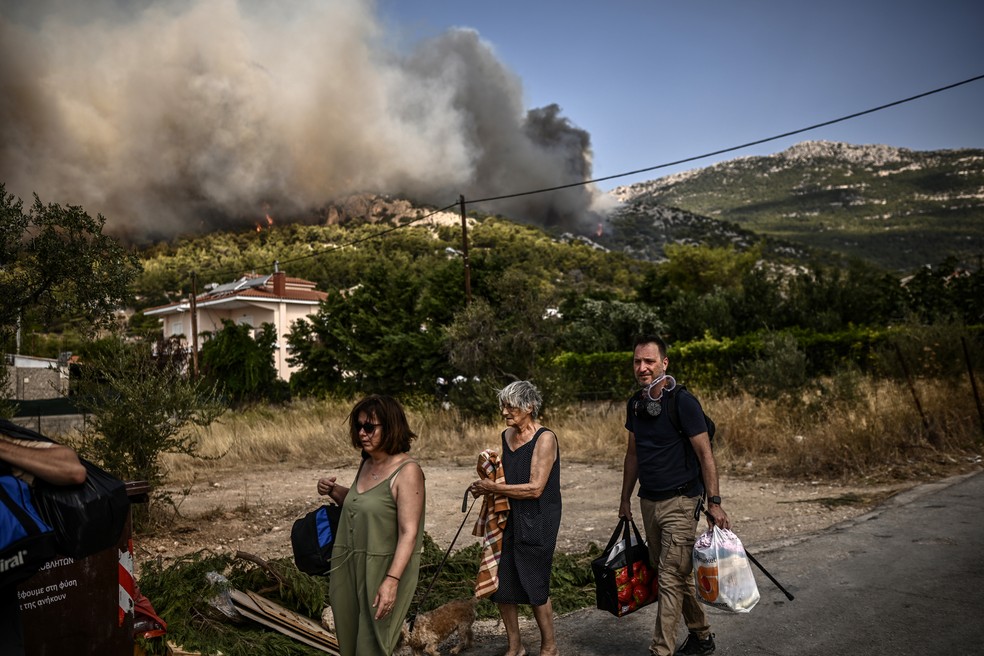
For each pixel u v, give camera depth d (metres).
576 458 13.01
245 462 14.13
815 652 4.12
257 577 4.89
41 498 2.59
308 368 25.53
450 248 113.44
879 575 5.39
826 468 9.90
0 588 2.35
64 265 7.04
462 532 7.88
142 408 8.07
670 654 3.92
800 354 13.95
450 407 17.28
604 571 4.11
